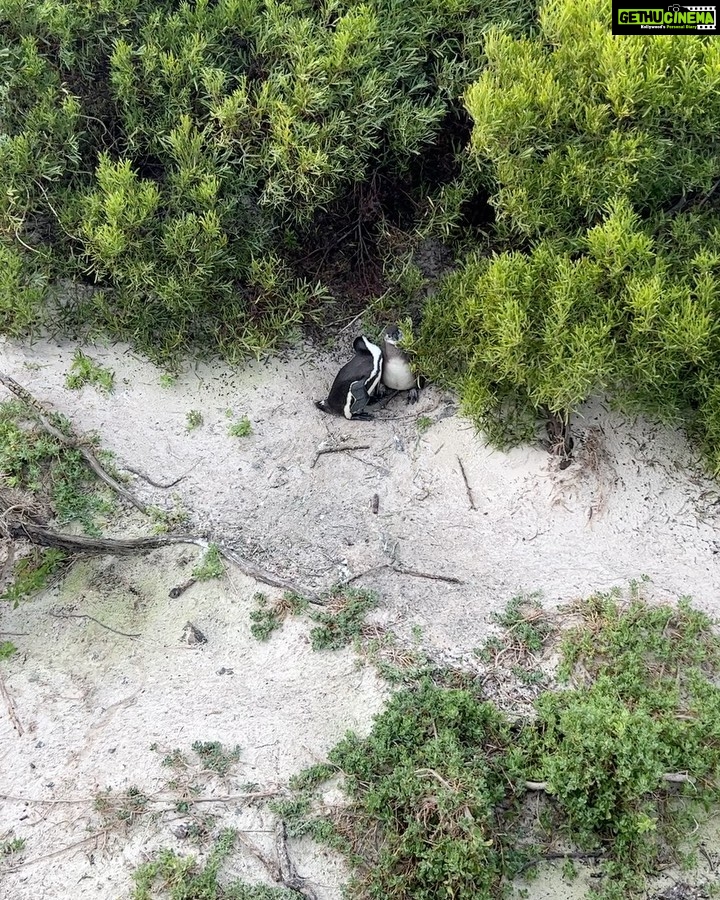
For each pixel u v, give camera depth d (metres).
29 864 4.36
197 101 6.45
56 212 6.46
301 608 5.50
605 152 5.20
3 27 6.51
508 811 4.46
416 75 6.39
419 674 5.10
